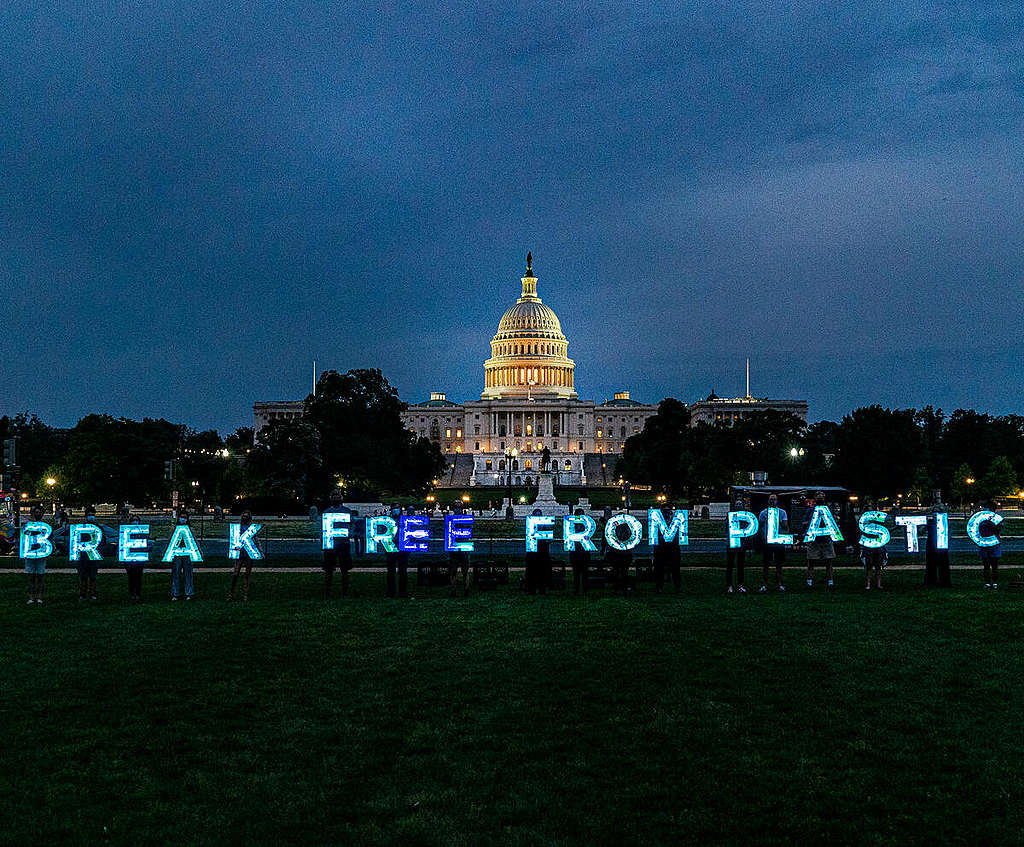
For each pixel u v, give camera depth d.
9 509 69.19
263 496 114.75
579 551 33.38
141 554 33.16
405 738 17.20
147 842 13.16
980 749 16.17
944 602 30.78
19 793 14.74
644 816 13.88
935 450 177.25
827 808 14.02
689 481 130.62
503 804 14.31
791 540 34.03
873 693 19.47
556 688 20.25
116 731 17.62
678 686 20.22
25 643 25.12
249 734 17.48
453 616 28.86
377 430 136.38
